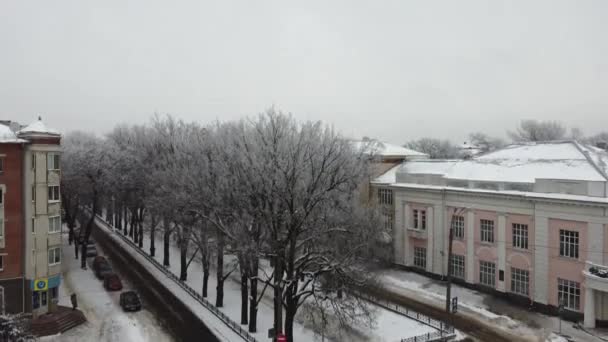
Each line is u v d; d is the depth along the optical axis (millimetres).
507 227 41188
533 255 38938
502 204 41469
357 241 34125
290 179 29625
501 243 41625
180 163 43312
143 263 55250
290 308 29422
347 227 33750
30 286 35656
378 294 42375
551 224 37656
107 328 33906
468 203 44625
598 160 39938
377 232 40250
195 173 38781
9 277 35188
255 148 32844
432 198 48438
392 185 52500
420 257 50281
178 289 44625
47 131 36875
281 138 31953
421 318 35969
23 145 36062
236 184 33531
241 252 32250
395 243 52406
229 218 35469
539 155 43594
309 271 31844
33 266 35781
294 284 30406
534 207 38812
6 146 35250
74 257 57062
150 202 49250
